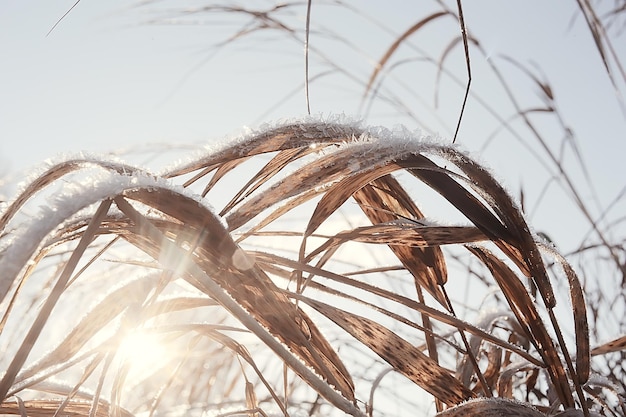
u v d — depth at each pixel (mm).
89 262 865
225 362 1483
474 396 928
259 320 840
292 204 914
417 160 857
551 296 882
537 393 1193
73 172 812
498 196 857
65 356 847
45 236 717
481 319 1094
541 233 1393
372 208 971
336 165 843
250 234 915
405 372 925
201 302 914
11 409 887
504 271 924
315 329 921
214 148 859
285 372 941
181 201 784
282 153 902
